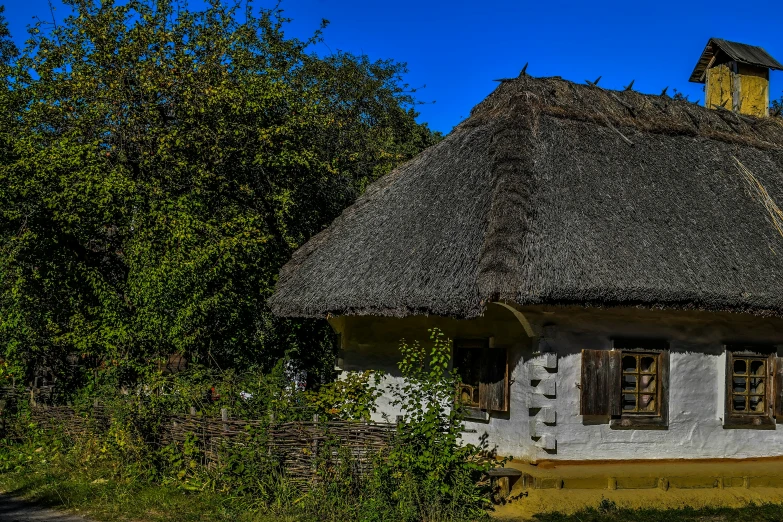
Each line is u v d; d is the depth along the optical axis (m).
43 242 12.82
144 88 13.97
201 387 10.68
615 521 8.76
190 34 15.10
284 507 8.57
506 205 9.70
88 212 12.55
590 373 9.78
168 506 8.77
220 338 13.56
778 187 12.24
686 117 13.12
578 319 9.93
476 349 11.11
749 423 10.72
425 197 11.95
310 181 15.66
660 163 11.71
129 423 10.15
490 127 12.09
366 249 12.00
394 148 20.80
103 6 14.34
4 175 12.40
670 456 10.25
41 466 10.72
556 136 11.27
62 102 13.95
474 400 11.04
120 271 13.77
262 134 14.22
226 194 14.79
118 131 14.16
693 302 9.52
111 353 12.20
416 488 8.39
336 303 11.25
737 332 10.79
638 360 10.31
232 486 9.07
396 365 12.29
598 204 10.33
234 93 14.05
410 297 9.86
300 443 9.05
